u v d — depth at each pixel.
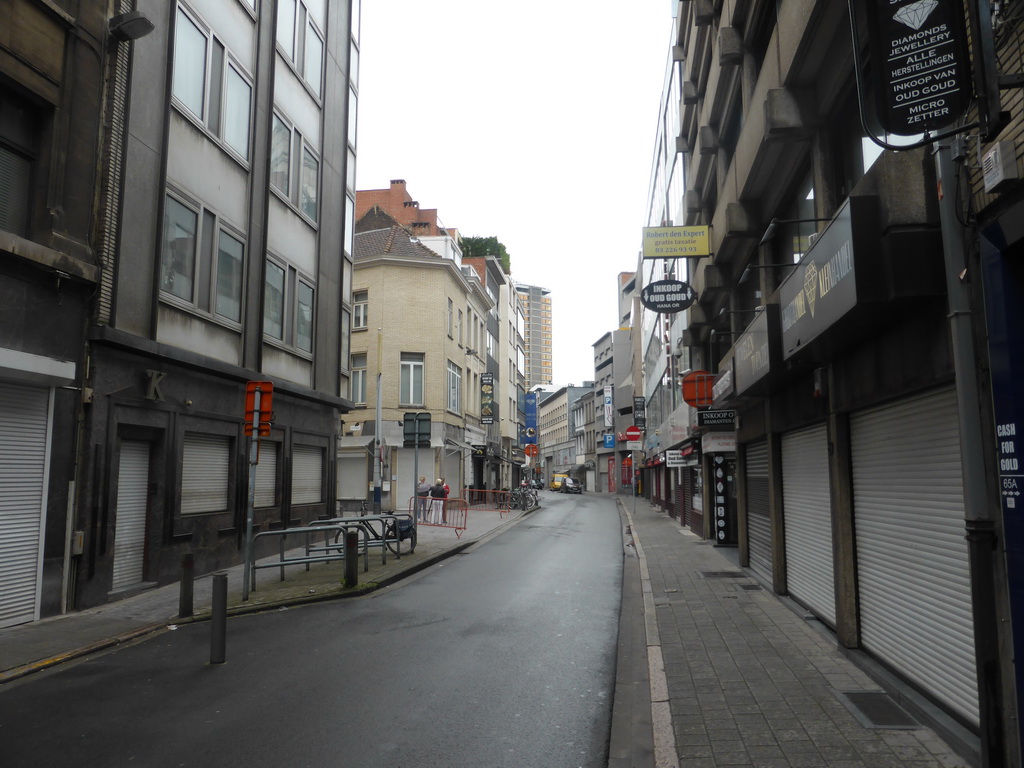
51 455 9.35
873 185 5.29
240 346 14.55
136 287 11.10
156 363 11.56
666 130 26.16
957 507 5.01
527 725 5.38
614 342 71.44
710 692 5.98
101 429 10.16
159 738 5.12
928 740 4.84
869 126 4.12
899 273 4.86
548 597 10.84
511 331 63.12
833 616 8.09
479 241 66.31
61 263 9.37
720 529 17.97
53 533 9.33
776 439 10.86
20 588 8.84
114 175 10.60
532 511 34.78
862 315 5.43
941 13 3.92
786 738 4.92
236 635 8.37
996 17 4.03
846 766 4.44
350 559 11.27
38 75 9.34
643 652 7.66
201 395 12.93
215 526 13.40
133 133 11.09
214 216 13.63
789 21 7.92
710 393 16.06
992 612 3.93
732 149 14.20
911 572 5.78
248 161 15.07
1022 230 3.69
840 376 7.19
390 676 6.65
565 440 106.94
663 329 32.16
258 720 5.48
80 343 9.89
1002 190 3.84
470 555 16.45
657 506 39.72
